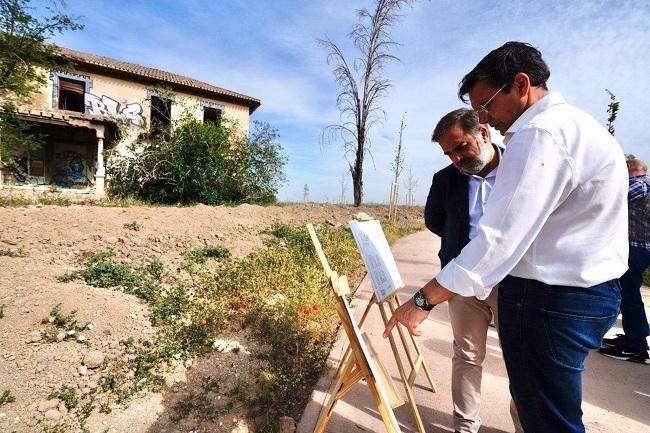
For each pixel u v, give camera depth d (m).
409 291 6.17
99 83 17.70
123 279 4.75
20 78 10.68
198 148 16.36
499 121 1.66
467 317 2.35
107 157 16.98
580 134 1.36
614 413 2.95
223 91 21.02
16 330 3.28
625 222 1.45
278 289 5.02
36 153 16.75
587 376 3.50
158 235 7.25
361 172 21.98
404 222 16.98
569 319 1.43
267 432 2.54
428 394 3.10
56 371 2.93
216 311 4.14
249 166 18.50
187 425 2.60
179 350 3.41
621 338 3.90
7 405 2.57
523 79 1.54
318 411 2.77
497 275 1.46
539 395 1.53
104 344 3.34
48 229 6.37
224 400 2.86
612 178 1.37
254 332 3.89
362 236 2.54
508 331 1.57
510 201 1.39
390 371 3.46
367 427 2.65
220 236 8.01
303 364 3.37
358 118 21.77
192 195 16.58
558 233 1.43
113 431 2.50
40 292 3.93
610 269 1.42
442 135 2.18
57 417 2.54
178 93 19.59
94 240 6.33
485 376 3.41
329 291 4.97
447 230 2.53
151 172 16.08
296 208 16.02
